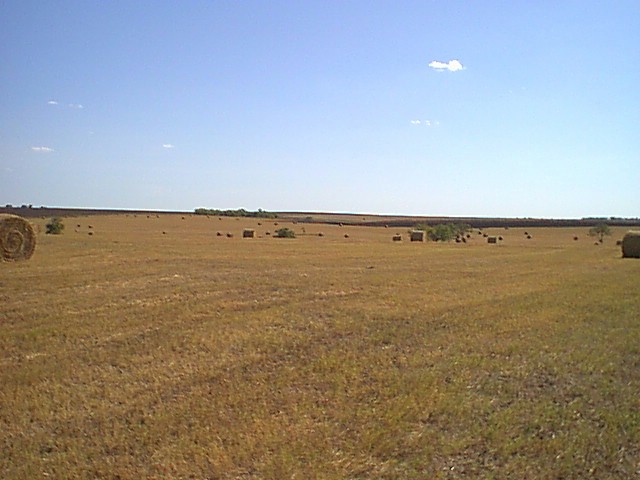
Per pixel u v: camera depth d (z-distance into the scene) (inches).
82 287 759.7
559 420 317.1
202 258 1193.4
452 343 486.0
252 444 287.4
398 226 4153.5
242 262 1131.3
